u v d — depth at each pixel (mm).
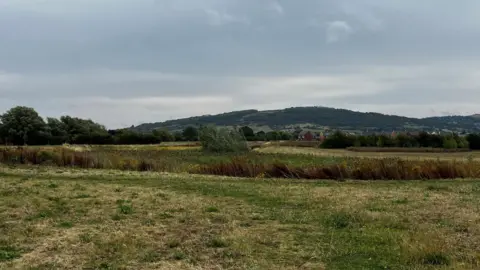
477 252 8477
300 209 13750
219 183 20562
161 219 11828
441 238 9406
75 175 22250
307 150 52750
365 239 9703
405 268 7598
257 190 18062
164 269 7594
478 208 13422
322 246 9172
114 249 8773
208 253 8594
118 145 63094
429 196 16203
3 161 27156
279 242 9508
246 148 51250
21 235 9781
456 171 23719
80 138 71875
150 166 26984
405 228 10883
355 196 16406
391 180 22859
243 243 9234
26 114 69688
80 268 7621
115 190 17031
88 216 12016
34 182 18656
